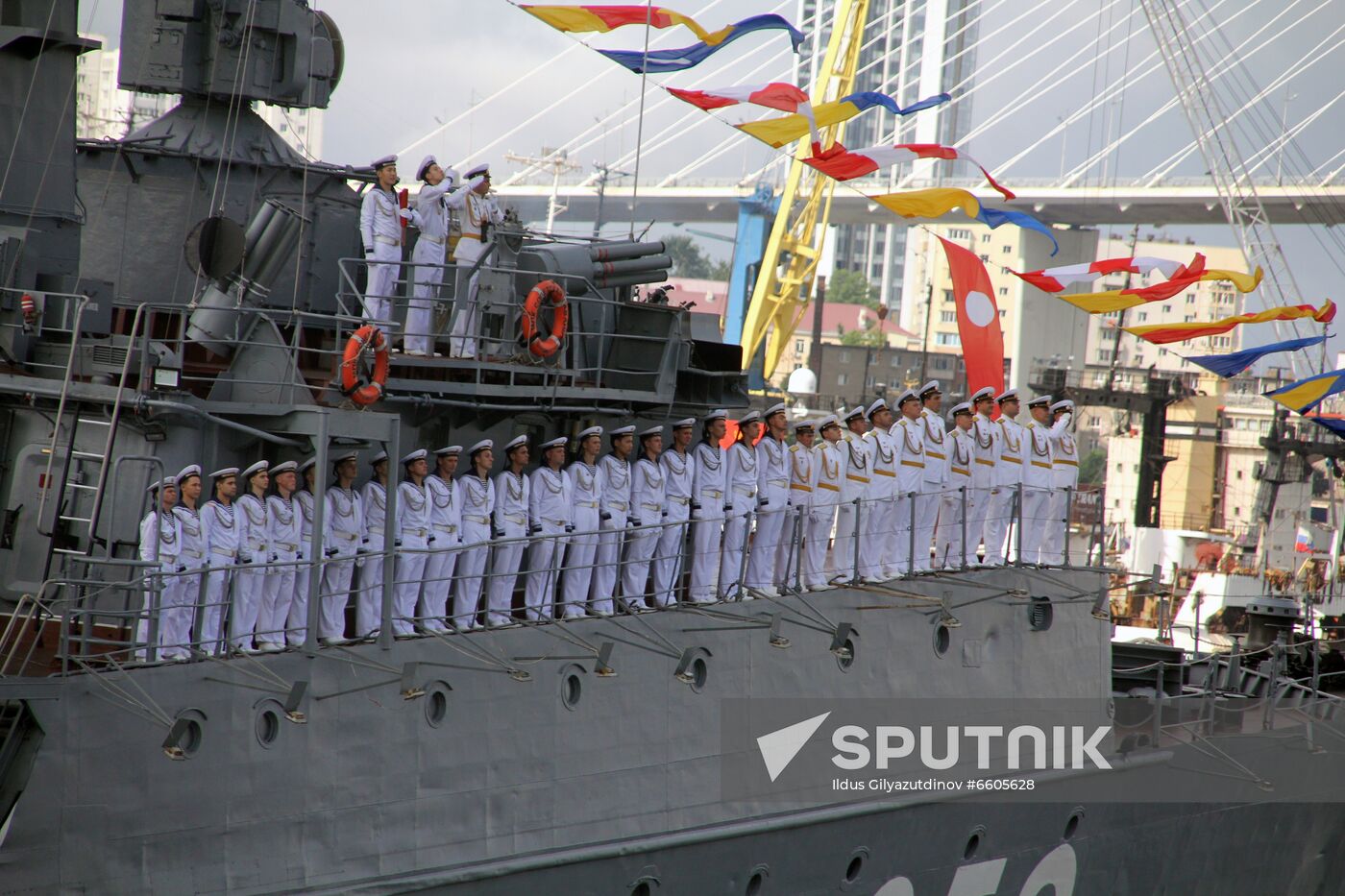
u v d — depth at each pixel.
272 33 50.84
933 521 59.16
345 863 40.69
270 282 45.78
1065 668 62.31
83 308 39.00
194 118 51.22
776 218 175.50
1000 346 76.94
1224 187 181.50
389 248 50.00
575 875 45.84
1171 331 65.81
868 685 54.84
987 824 58.56
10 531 40.69
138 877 36.62
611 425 53.59
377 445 45.75
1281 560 157.00
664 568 51.31
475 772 43.69
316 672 39.88
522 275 51.94
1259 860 70.44
